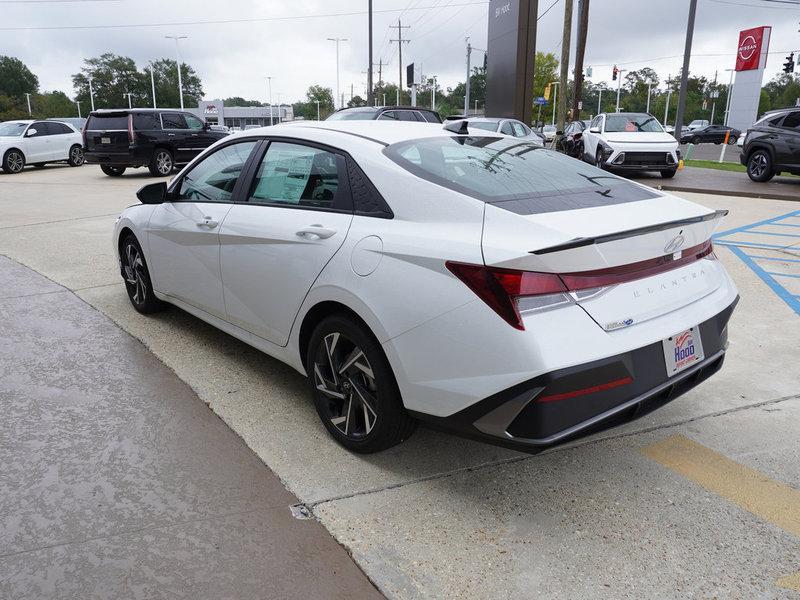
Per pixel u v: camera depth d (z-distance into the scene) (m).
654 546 2.45
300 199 3.29
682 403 3.64
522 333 2.27
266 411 3.51
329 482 2.86
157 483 2.82
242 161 3.78
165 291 4.54
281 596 2.19
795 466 3.00
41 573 2.27
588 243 2.28
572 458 3.08
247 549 2.41
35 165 22.56
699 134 45.31
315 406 3.28
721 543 2.47
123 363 4.13
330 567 2.33
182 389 3.77
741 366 4.15
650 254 2.56
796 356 4.30
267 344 3.57
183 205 4.17
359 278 2.77
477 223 2.52
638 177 16.09
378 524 2.57
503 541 2.48
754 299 5.59
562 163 3.35
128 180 16.64
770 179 15.30
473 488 2.83
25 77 133.12
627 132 15.91
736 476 2.92
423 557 2.39
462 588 2.23
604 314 2.39
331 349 3.04
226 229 3.65
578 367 2.28
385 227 2.77
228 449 3.12
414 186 2.76
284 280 3.23
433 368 2.51
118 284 6.04
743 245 7.91
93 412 3.46
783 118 14.07
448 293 2.45
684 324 2.63
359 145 3.09
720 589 2.23
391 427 2.84
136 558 2.35
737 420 3.44
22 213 10.71
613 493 2.80
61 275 6.38
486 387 2.36
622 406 2.43
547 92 41.47
